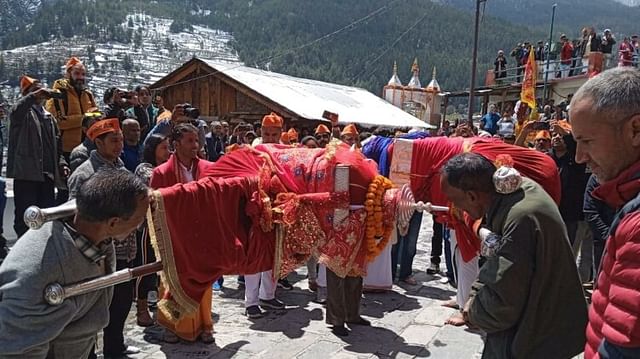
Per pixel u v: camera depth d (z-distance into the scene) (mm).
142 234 4551
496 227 2523
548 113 17422
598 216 5293
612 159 1811
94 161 4215
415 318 5480
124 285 4230
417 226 6742
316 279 6336
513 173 2479
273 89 19047
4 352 1988
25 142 6461
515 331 2480
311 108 18281
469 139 5070
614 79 1787
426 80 121812
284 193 4043
